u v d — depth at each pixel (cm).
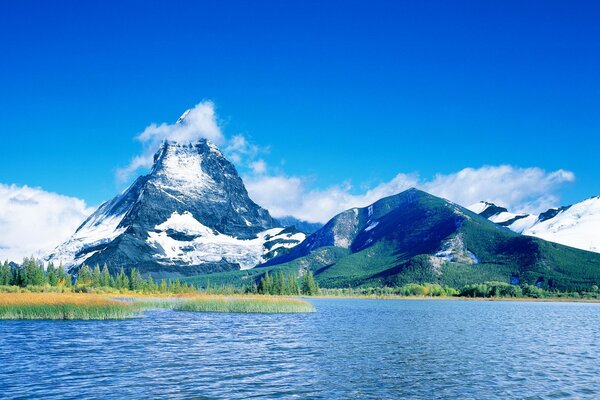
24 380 4488
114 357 5741
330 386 4416
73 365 5216
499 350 6831
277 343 7225
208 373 4906
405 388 4381
